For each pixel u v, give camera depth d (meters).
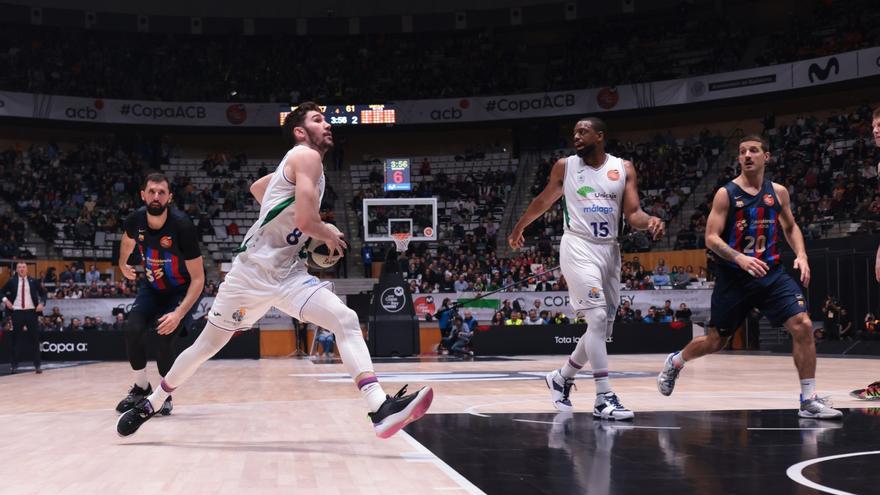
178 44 28.56
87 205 23.80
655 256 21.73
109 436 4.15
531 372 10.27
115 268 22.11
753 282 4.80
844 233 18.72
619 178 4.91
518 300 19.28
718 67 25.31
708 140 25.25
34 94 24.23
